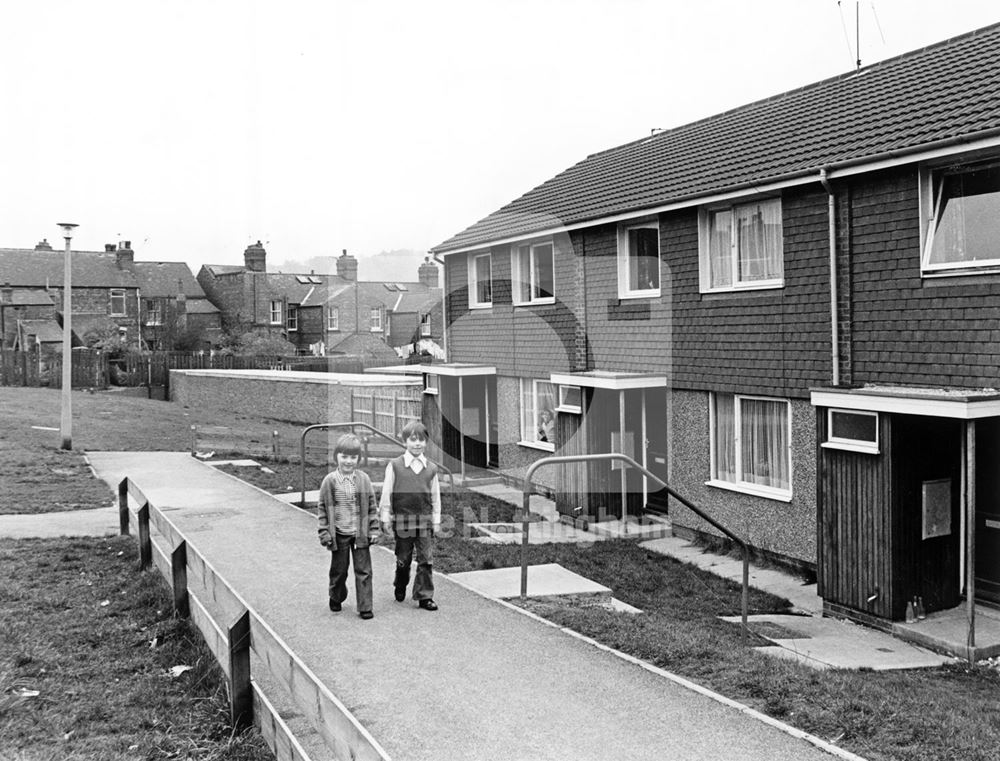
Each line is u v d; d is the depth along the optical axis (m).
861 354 11.36
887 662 8.73
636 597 11.03
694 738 5.78
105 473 18.41
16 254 51.81
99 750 6.16
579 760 5.46
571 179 20.41
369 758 4.54
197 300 55.28
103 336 46.44
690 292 14.28
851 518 10.29
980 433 10.39
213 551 11.03
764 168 12.83
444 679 6.83
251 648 7.03
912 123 11.18
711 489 13.90
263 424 28.25
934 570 10.06
